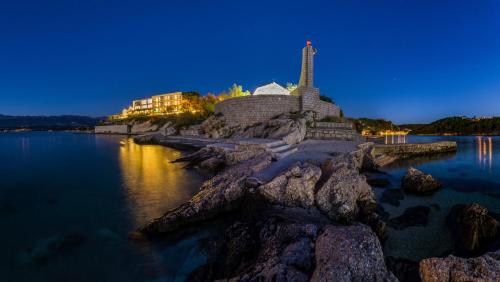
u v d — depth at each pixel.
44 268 7.81
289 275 5.14
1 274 7.55
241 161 18.30
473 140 57.72
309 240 6.27
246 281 5.32
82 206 13.30
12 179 20.77
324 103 35.47
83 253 8.55
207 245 8.30
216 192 10.89
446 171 19.08
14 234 10.17
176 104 97.44
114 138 74.44
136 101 116.62
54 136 101.50
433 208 10.94
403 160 24.36
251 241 7.54
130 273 7.37
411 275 6.39
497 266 4.66
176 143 42.12
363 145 20.53
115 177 19.95
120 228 10.29
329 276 4.54
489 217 8.13
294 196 9.98
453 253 7.39
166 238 9.05
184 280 6.84
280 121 27.70
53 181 19.66
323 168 12.33
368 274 4.74
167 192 14.87
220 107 40.53
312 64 34.06
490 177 17.02
